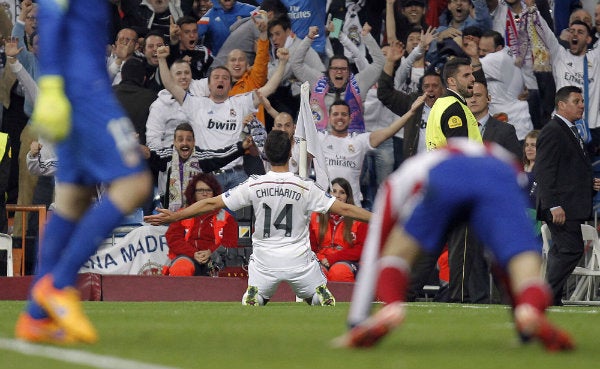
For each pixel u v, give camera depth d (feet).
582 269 138.41
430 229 47.85
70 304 50.24
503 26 172.24
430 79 160.04
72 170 53.06
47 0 51.93
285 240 105.09
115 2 165.07
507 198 47.24
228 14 166.71
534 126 172.96
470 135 118.93
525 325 46.21
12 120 160.56
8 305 99.40
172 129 157.58
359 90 165.48
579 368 42.57
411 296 117.39
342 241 135.64
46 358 44.42
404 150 160.66
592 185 127.24
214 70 158.51
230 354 47.29
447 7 171.63
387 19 169.89
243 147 158.51
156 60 162.81
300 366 42.50
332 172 158.10
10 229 155.63
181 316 77.05
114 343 51.96
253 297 105.40
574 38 173.17
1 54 161.07
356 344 48.03
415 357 46.29
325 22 168.76
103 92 51.88
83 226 50.37
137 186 51.01
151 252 140.67
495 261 48.83
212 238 137.90
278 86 165.99
